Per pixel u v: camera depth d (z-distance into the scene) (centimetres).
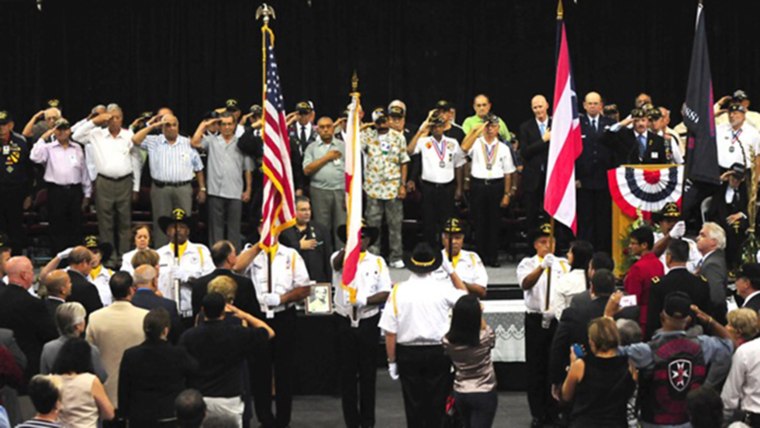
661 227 1230
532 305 1184
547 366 1183
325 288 1260
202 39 1958
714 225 1125
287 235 1326
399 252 1609
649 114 1504
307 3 1964
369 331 1167
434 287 1034
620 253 1405
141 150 1655
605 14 1988
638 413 948
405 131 1742
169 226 1251
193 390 765
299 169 1627
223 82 1966
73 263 1084
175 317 1044
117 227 1592
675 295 889
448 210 1598
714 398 786
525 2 1989
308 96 1980
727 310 1154
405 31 1988
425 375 1035
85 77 1939
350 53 1981
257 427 1223
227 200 1586
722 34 1978
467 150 1617
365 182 1593
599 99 1576
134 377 901
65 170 1570
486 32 1992
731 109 1590
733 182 1495
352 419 1172
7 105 1923
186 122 1962
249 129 1582
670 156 1521
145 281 1049
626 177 1402
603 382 866
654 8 1983
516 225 1717
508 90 2003
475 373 977
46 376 819
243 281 1077
